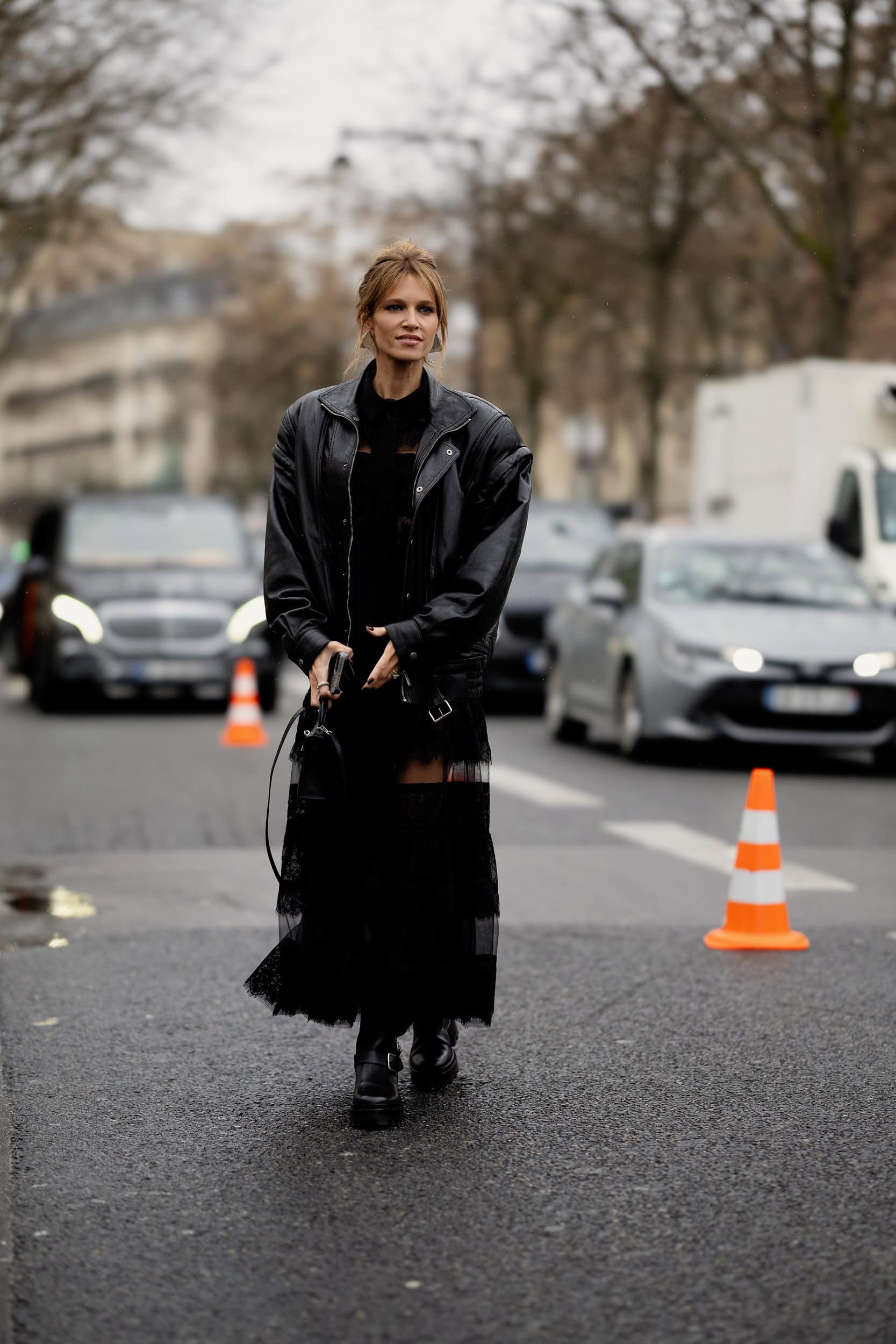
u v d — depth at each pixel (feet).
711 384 98.27
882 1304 17.24
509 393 225.15
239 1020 28.60
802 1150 22.08
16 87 126.11
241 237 275.59
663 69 115.24
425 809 22.66
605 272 157.79
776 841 35.06
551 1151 21.95
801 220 131.95
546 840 48.62
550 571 94.79
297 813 22.89
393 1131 22.74
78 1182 20.80
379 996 22.72
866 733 64.28
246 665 74.74
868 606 68.80
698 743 66.54
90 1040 27.37
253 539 95.09
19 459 557.74
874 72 109.81
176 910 38.22
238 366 295.69
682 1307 17.15
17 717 88.43
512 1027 28.30
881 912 38.52
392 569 22.54
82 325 518.78
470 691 22.65
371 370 22.89
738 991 30.89
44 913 37.76
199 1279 17.87
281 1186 20.61
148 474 489.67
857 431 85.97
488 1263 18.26
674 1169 21.33
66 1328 16.69
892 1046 27.25
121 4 122.62
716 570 69.97
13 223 144.25
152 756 69.31
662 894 40.57
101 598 87.97
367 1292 17.52
